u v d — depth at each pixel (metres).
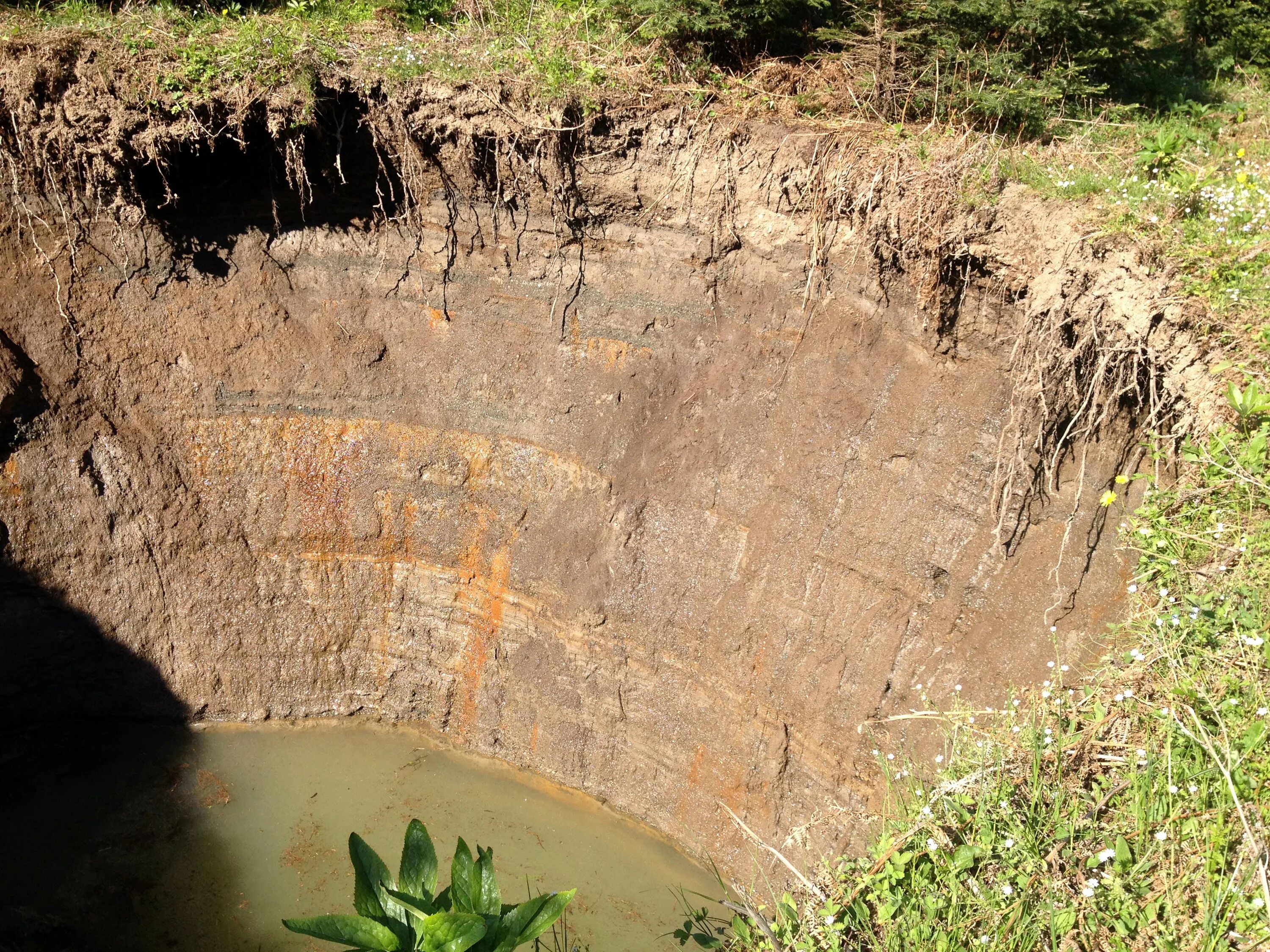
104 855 8.25
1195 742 4.49
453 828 8.47
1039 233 6.49
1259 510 5.29
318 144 8.77
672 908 7.66
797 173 7.64
